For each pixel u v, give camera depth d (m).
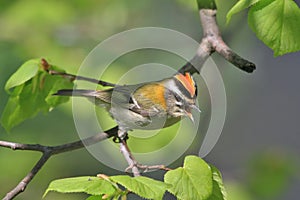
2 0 14.97
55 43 14.40
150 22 15.09
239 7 6.36
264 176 13.86
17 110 8.45
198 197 5.92
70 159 15.02
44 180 14.77
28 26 14.56
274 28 6.46
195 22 14.88
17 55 13.97
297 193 19.17
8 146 7.02
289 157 14.11
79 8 15.07
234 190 13.80
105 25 15.07
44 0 14.95
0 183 14.24
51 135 14.02
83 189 5.70
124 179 5.81
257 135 21.22
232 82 15.37
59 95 7.99
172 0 14.95
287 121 22.16
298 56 23.17
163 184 5.84
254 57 16.78
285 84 22.78
